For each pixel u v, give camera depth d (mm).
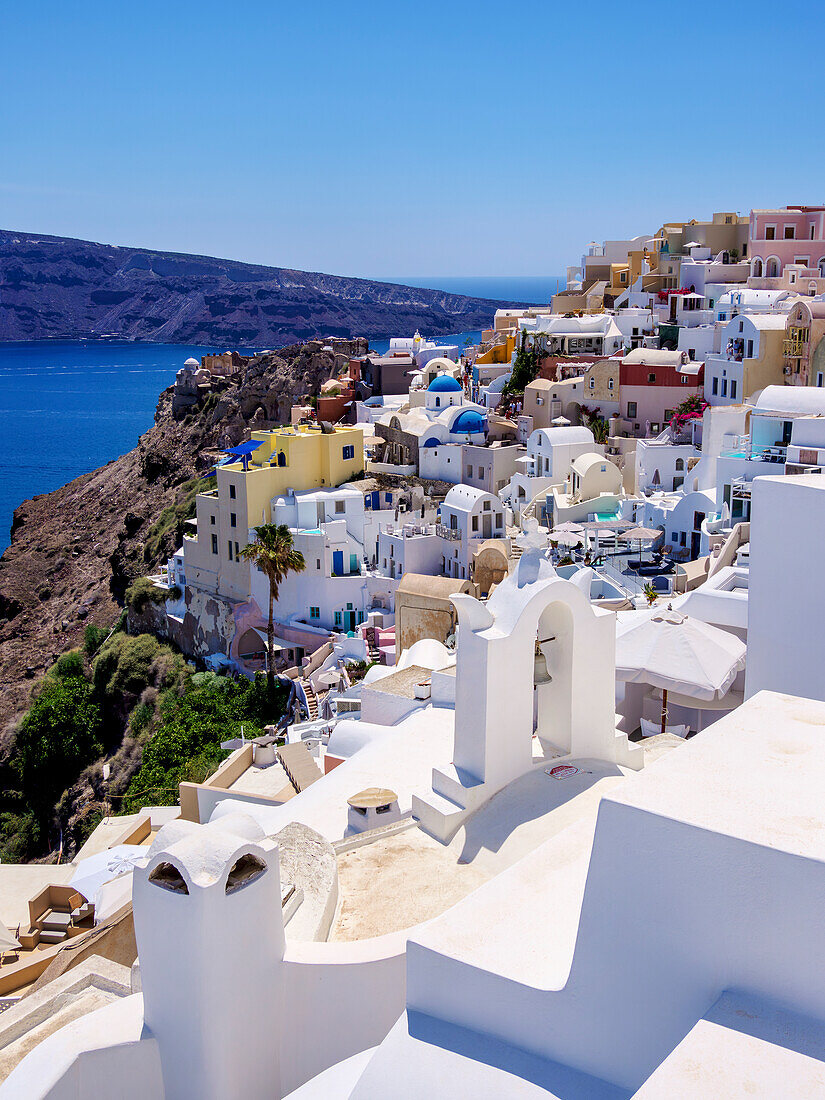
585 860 11500
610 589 49531
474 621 15867
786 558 17797
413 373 121125
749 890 7809
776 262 95625
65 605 121875
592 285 129500
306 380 122188
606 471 71875
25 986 24438
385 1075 9344
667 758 9398
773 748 9602
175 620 81688
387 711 24766
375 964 11812
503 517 69562
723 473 53875
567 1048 9016
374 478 82125
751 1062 7176
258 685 64875
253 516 75438
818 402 51875
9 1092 10617
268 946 11594
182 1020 11148
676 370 81000
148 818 36094
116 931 21078
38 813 76125
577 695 16969
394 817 17047
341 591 72438
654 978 8422
